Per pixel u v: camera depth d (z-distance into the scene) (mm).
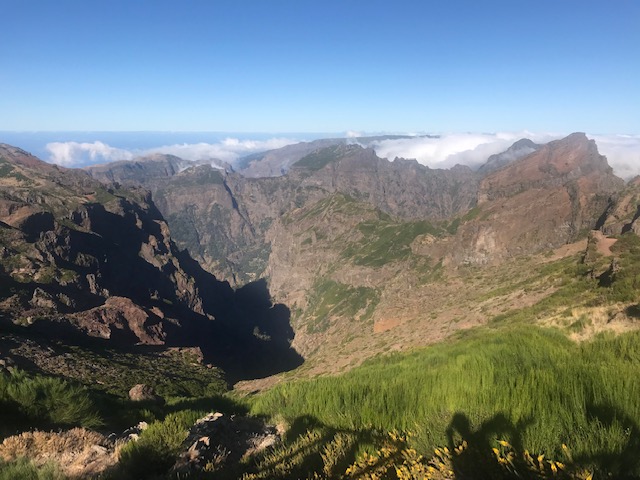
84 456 8094
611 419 4309
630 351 7086
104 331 106062
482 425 4684
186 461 6535
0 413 10148
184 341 144500
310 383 10477
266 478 5426
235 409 11164
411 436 5141
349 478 4750
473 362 7875
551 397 4930
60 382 11969
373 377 10383
